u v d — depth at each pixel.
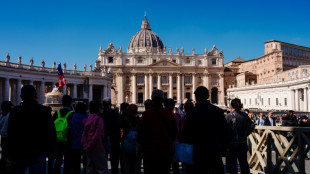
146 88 123.06
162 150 7.93
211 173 8.07
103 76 74.62
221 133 8.35
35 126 7.81
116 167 12.02
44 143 7.95
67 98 12.12
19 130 7.68
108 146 11.95
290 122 18.02
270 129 11.15
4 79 57.25
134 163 10.80
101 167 10.06
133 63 122.62
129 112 10.92
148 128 8.09
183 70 125.25
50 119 8.16
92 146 9.94
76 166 11.31
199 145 8.12
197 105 8.44
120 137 12.02
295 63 110.12
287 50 108.56
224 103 129.62
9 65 54.34
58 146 11.50
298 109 67.94
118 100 120.62
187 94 126.44
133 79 122.56
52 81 64.62
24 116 7.75
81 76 70.62
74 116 11.33
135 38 156.12
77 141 11.13
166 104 11.11
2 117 11.96
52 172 11.45
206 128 8.11
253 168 12.70
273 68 102.94
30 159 7.79
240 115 10.63
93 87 80.12
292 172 9.84
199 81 127.25
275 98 79.50
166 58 124.56
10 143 7.64
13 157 7.64
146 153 8.00
